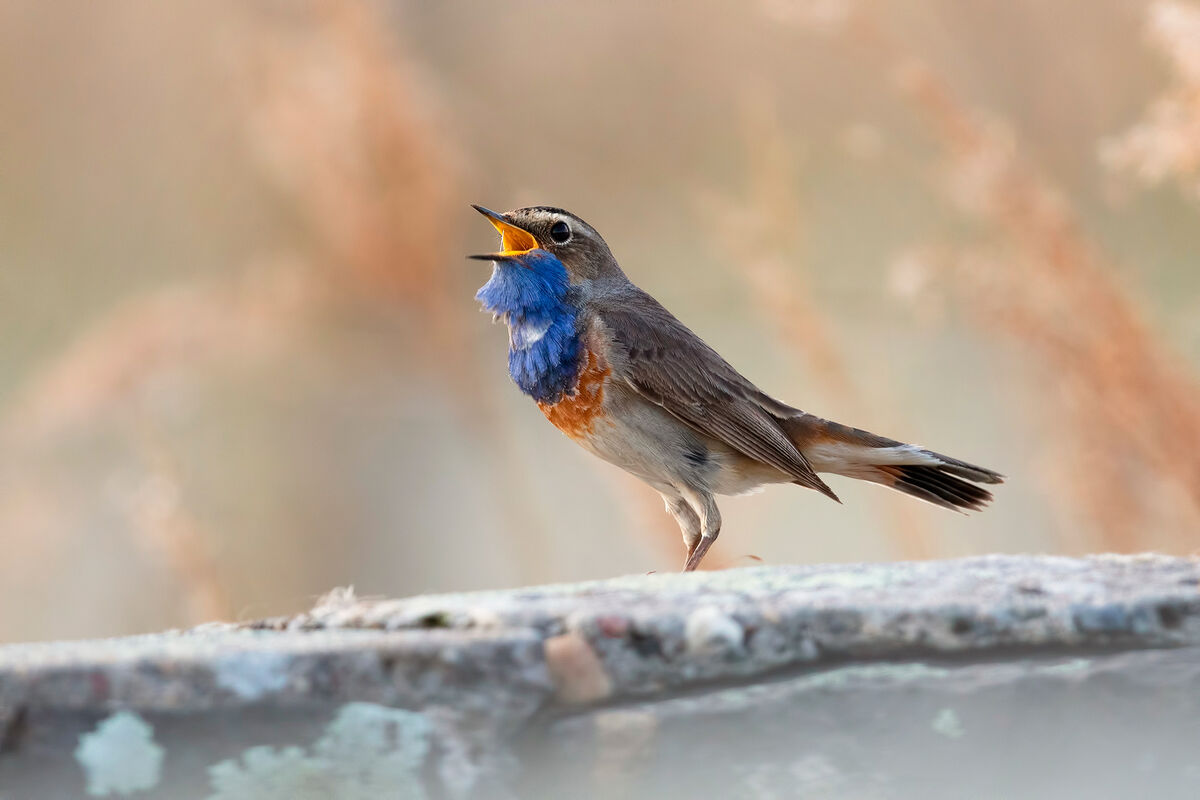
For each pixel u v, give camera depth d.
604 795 4.58
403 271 15.21
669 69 21.58
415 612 4.95
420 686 4.48
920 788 4.66
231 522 18.06
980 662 4.73
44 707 4.26
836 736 4.66
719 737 4.64
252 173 19.66
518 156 21.31
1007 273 10.10
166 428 16.89
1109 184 11.91
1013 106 15.43
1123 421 9.99
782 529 15.60
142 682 4.32
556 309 8.97
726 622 4.68
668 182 21.14
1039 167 12.73
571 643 4.64
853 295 16.62
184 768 4.34
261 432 18.28
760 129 12.48
